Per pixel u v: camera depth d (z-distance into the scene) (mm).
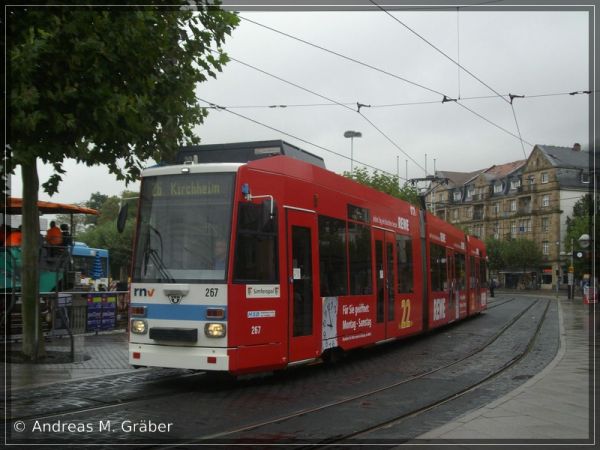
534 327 23578
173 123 12383
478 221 111875
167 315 9805
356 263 13430
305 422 7738
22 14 9289
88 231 64500
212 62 12555
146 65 10703
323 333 11695
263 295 10102
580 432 6996
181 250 9969
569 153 99188
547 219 96000
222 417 7922
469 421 7527
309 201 11547
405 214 17328
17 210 16047
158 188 10359
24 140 9734
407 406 8820
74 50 9531
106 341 16125
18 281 15414
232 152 11477
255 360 9859
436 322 20125
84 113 10148
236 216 9836
